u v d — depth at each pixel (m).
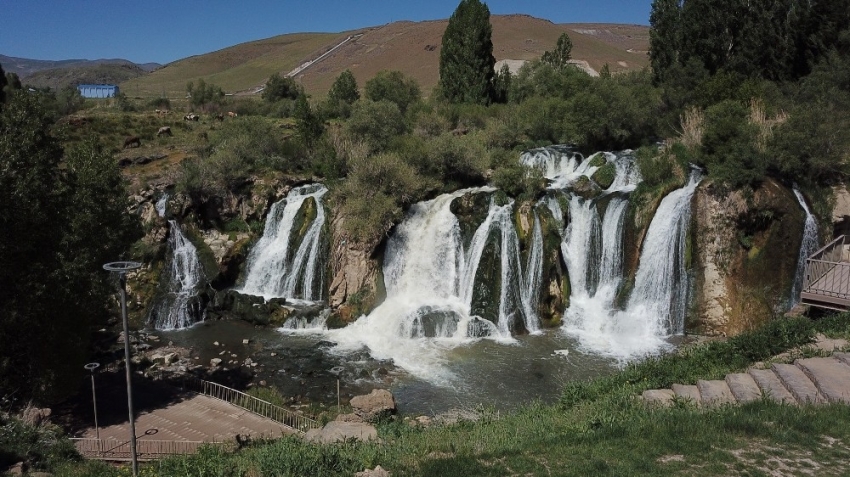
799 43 49.97
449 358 30.30
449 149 41.66
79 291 22.80
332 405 25.66
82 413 23.41
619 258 34.72
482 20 66.69
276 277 39.25
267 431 22.05
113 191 25.78
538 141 51.00
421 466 13.45
